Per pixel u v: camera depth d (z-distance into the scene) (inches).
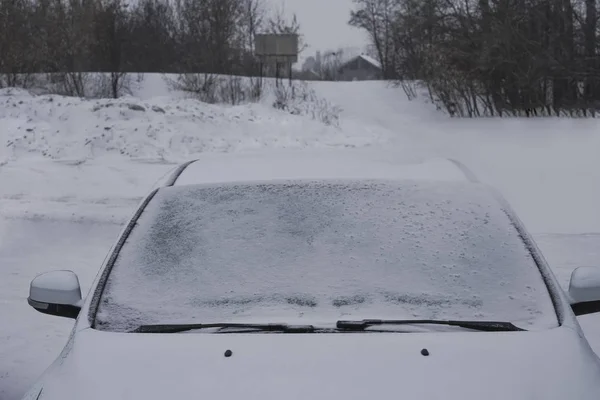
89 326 122.6
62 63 1284.4
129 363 110.9
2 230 398.3
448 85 1385.3
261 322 120.0
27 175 575.5
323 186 153.3
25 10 1264.8
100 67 1494.8
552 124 1113.4
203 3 1576.0
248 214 144.9
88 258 363.9
